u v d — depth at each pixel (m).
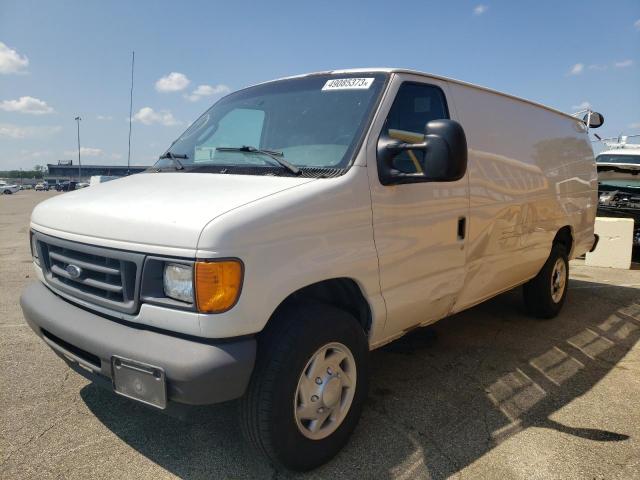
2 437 3.05
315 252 2.63
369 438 3.13
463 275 3.78
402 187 3.14
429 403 3.61
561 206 5.27
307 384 2.69
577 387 3.94
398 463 2.88
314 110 3.34
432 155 2.74
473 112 3.99
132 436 3.09
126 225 2.51
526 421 3.39
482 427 3.29
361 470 2.82
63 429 3.15
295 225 2.54
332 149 3.03
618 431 3.28
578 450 3.05
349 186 2.83
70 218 2.83
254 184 2.77
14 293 6.50
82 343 2.58
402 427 3.27
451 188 3.56
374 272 2.97
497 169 4.14
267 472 2.77
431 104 3.60
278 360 2.52
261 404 2.50
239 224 2.34
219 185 2.81
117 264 2.55
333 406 2.84
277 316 2.65
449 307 3.79
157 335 2.41
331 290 3.09
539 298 5.46
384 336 3.24
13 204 35.53
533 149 4.78
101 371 2.55
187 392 2.27
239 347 2.35
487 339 4.97
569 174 5.48
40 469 2.75
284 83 3.80
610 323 5.57
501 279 4.41
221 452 2.94
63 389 3.67
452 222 3.58
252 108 3.67
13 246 11.43
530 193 4.62
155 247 2.39
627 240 9.05
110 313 2.60
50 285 3.04
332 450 2.87
